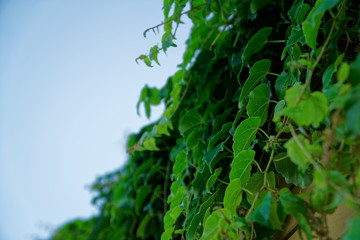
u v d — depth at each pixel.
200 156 1.16
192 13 1.16
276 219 0.66
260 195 0.80
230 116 1.12
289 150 0.58
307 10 0.81
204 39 1.32
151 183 1.59
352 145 0.62
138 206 1.58
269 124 0.91
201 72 1.30
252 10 1.03
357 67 0.50
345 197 0.53
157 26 0.98
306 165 0.65
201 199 1.04
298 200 0.63
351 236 0.41
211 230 0.72
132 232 1.72
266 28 0.94
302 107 0.62
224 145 1.00
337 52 0.79
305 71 0.85
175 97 1.34
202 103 1.29
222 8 1.15
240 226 0.66
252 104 0.85
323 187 0.54
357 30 0.78
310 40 0.71
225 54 1.16
